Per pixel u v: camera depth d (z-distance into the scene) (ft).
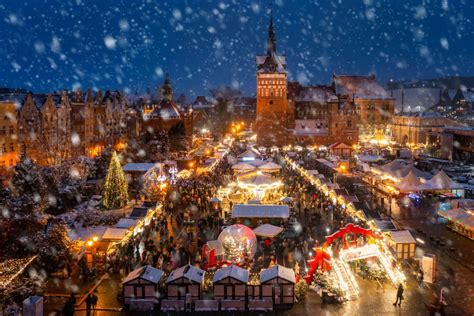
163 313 101.76
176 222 174.09
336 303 106.11
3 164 238.48
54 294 110.01
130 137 394.73
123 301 104.42
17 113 249.96
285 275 105.81
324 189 208.13
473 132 332.60
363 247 119.55
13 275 100.53
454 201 176.55
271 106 457.27
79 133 319.88
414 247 132.16
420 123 422.41
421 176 232.32
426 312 101.50
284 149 427.33
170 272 118.11
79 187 213.05
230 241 128.57
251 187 206.28
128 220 146.10
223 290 104.27
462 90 627.87
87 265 122.21
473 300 107.14
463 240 152.87
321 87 561.43
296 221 167.84
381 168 248.52
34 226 123.54
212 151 358.23
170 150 389.80
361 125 529.04
